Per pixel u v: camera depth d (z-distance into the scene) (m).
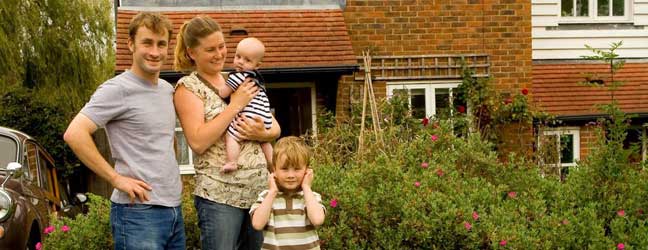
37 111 14.31
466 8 11.62
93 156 3.86
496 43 11.70
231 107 4.21
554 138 11.27
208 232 4.30
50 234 5.60
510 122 11.48
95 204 5.91
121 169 4.01
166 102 4.16
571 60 13.09
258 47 4.45
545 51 13.02
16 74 15.01
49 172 9.37
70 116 15.43
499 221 5.51
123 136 4.00
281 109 11.67
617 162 6.45
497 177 6.56
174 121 4.22
